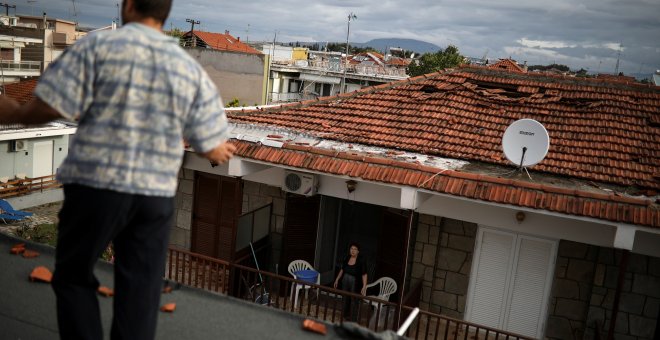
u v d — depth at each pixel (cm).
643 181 991
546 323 1022
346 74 4959
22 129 2634
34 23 5441
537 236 1012
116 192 209
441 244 1080
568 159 1066
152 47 212
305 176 998
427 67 7619
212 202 1280
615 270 974
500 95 1326
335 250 1285
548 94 1305
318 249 1235
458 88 1364
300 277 1112
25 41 4503
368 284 1195
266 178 1094
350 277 1041
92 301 238
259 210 1177
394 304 845
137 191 210
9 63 4191
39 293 344
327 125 1241
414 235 1092
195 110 218
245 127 1109
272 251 1240
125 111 207
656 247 845
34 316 316
